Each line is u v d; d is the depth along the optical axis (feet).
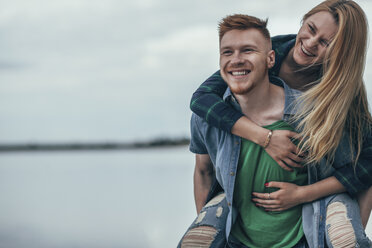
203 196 8.19
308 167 6.73
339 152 6.75
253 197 6.88
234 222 7.08
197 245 7.00
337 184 6.70
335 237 6.34
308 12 7.34
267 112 6.89
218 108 6.95
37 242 13.67
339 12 6.87
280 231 6.82
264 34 6.70
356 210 6.61
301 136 6.70
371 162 6.73
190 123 7.61
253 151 6.79
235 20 6.66
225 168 6.91
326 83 6.66
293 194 6.65
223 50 6.72
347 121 6.82
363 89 6.92
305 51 7.20
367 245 6.34
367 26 6.89
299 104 6.75
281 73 7.73
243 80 6.61
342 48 6.72
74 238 14.06
